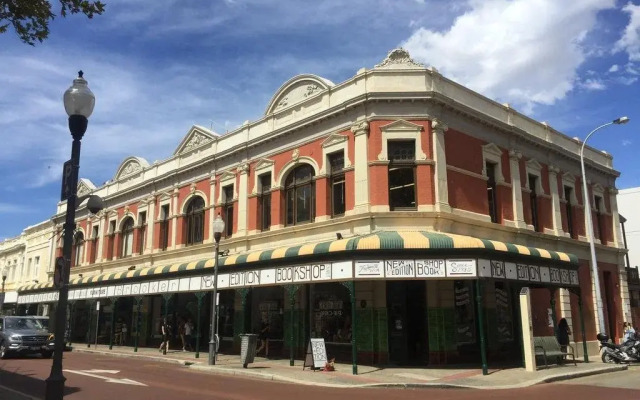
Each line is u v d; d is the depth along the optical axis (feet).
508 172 76.64
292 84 79.87
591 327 87.30
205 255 88.28
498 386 45.34
